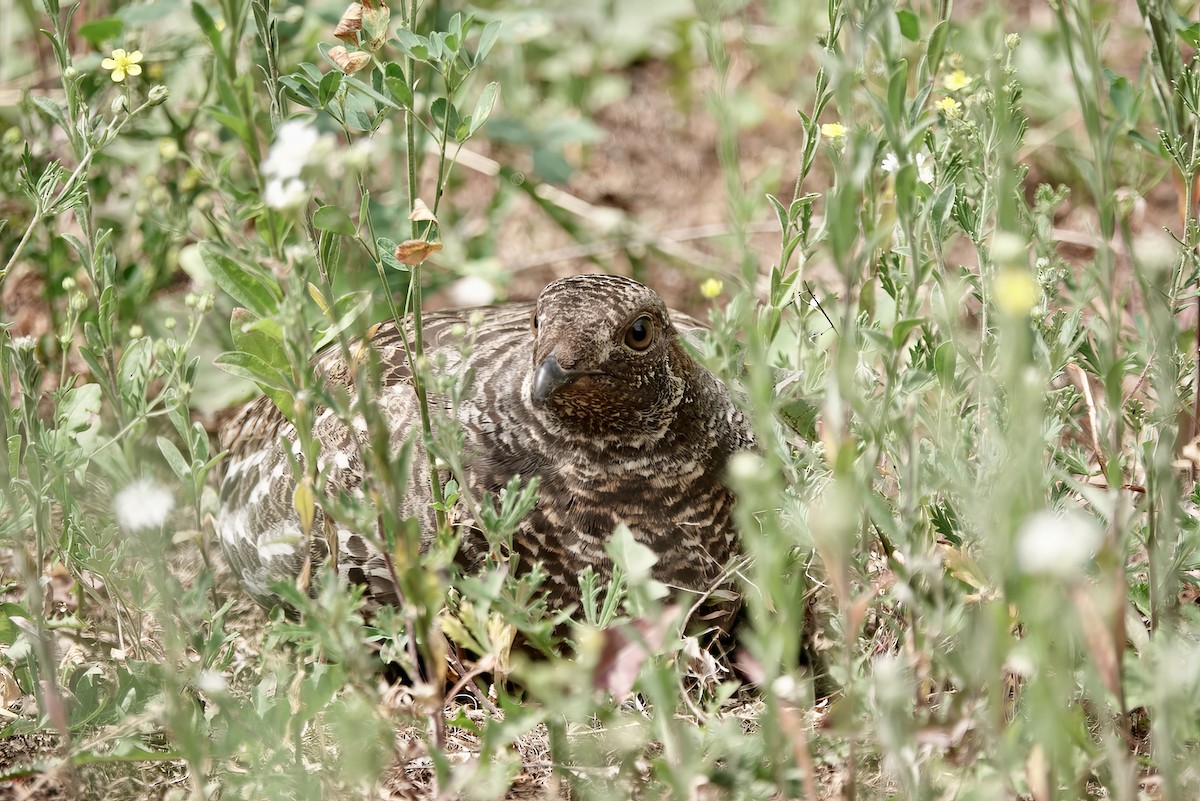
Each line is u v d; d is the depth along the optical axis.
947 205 6.35
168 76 11.18
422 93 10.74
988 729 5.49
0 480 6.29
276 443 8.75
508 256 13.32
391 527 5.65
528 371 8.13
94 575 7.89
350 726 5.61
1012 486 4.50
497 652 6.00
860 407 5.33
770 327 6.90
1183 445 7.86
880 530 6.79
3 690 7.10
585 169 14.30
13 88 12.04
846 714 5.35
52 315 10.06
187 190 10.41
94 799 6.48
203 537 7.53
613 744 6.50
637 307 7.75
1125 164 11.50
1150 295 5.96
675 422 8.05
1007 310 4.23
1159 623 5.98
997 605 4.66
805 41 14.62
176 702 5.69
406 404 8.17
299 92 6.56
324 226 5.85
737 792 5.74
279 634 6.03
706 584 8.16
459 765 6.25
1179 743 5.66
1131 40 14.05
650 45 15.26
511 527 6.37
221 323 10.52
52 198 8.60
